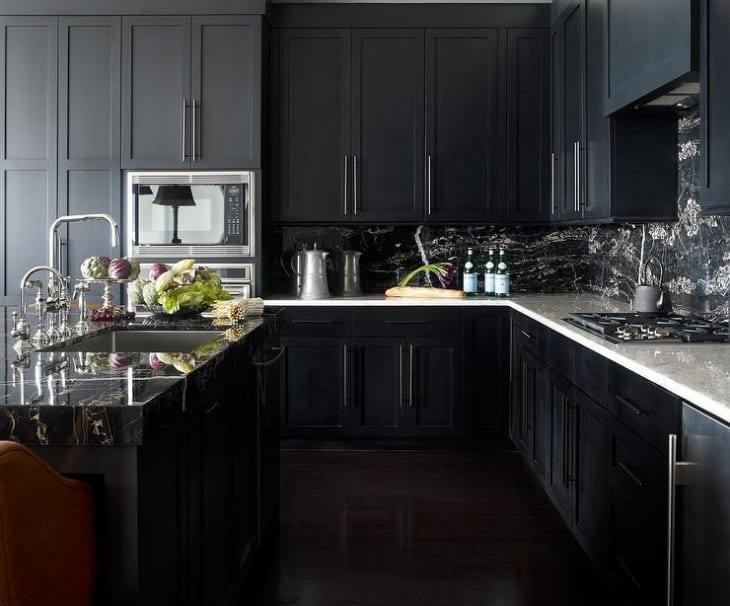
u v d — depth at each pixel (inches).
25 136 165.5
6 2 163.8
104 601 51.3
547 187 173.3
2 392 53.2
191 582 66.0
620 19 116.2
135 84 164.6
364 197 173.0
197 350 76.1
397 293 176.1
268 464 111.7
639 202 126.3
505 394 167.2
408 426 166.9
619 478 86.5
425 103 172.4
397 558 108.0
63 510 47.1
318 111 172.6
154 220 163.9
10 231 165.9
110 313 106.8
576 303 158.7
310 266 171.6
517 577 101.8
